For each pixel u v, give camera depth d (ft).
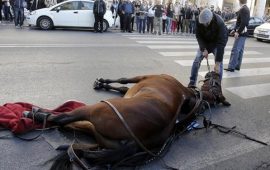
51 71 26.05
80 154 11.91
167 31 64.23
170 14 63.67
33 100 19.34
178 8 66.18
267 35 63.41
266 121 19.56
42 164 12.96
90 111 12.59
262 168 14.24
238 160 14.73
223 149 15.56
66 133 14.99
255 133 17.74
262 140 16.97
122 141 11.69
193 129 17.13
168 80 15.02
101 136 12.02
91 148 12.11
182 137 16.26
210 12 21.08
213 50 22.39
